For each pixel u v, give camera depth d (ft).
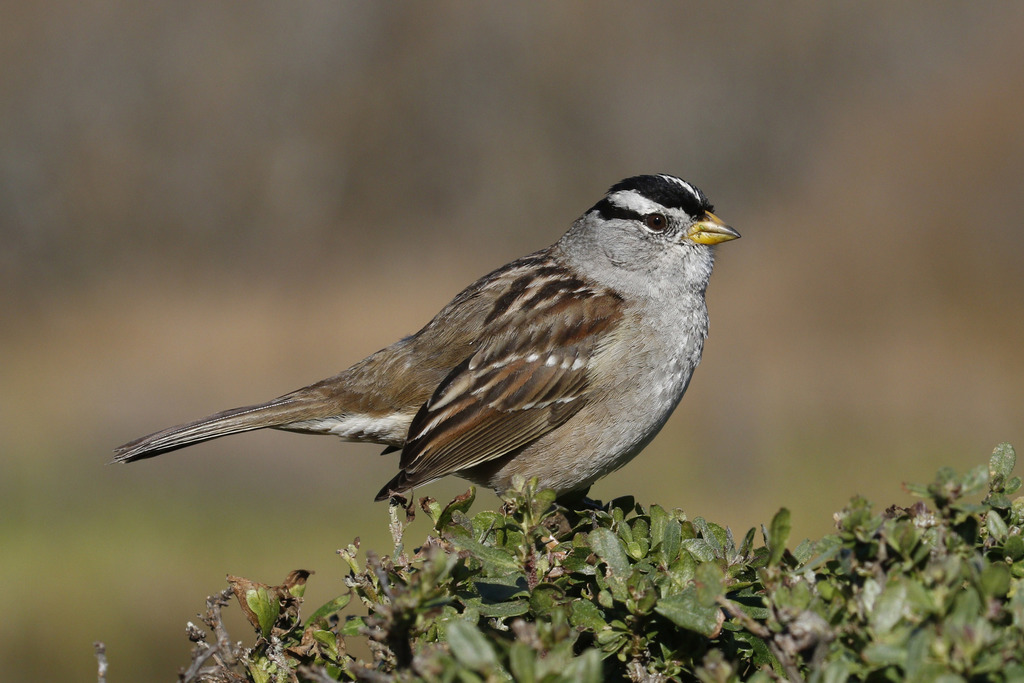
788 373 59.67
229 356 79.36
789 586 9.16
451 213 113.70
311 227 113.91
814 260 72.08
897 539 8.96
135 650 30.91
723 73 111.34
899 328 64.54
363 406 19.81
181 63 116.37
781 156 108.99
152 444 19.48
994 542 11.02
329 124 115.65
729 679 8.36
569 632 9.34
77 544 39.81
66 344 85.56
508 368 18.75
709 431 51.39
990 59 81.05
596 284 19.29
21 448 57.16
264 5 117.39
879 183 75.41
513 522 12.10
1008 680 7.70
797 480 44.57
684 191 19.04
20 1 113.60
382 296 95.40
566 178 113.09
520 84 114.21
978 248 67.62
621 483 45.34
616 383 18.61
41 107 112.57
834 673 7.93
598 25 113.91
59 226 111.14
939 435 50.01
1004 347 60.80
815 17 110.22
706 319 19.61
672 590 10.55
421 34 115.96
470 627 7.87
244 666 11.86
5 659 30.58
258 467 53.57
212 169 115.14
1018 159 68.80
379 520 43.19
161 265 111.24
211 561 37.91
